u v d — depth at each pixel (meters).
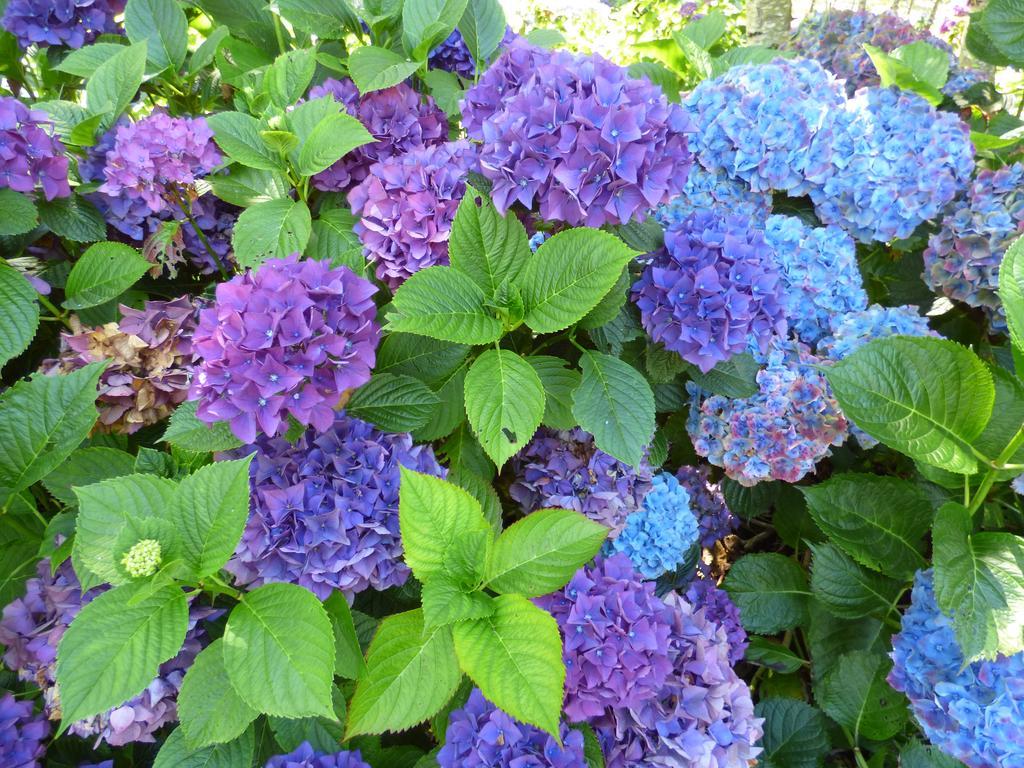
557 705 0.50
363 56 0.83
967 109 1.17
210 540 0.52
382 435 0.68
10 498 0.66
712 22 1.17
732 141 0.88
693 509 0.99
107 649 0.48
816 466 1.02
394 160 0.77
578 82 0.66
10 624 0.66
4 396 0.65
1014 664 0.67
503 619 0.53
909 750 0.73
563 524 0.56
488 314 0.65
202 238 0.86
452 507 0.54
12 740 0.64
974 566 0.68
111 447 0.74
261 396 0.56
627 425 0.66
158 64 0.93
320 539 0.60
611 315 0.69
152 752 0.75
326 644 0.50
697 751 0.62
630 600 0.63
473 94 0.74
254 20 1.03
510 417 0.61
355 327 0.62
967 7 1.54
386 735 0.79
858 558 0.79
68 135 0.79
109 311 0.82
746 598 0.88
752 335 0.76
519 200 0.71
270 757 0.65
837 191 0.90
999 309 0.93
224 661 0.52
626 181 0.65
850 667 0.79
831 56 1.19
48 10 0.93
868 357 0.69
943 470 0.77
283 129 0.78
